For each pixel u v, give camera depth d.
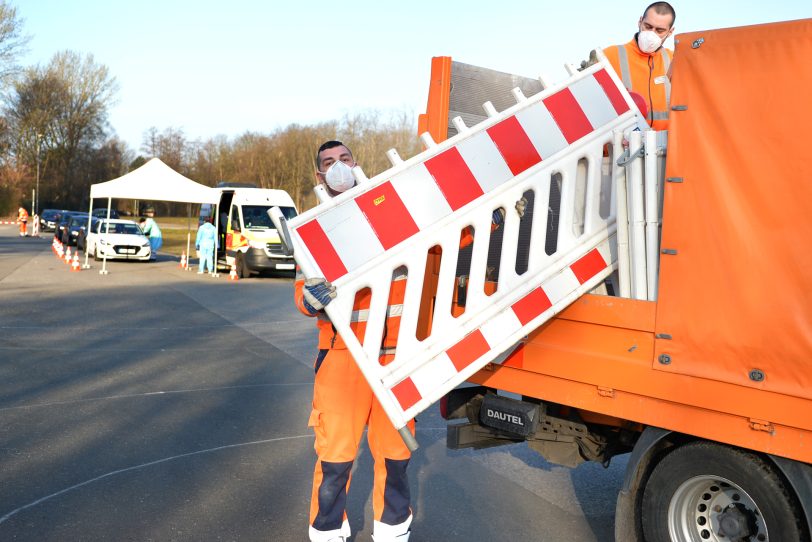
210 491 5.09
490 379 4.25
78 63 74.94
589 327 3.78
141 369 9.06
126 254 26.50
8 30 52.25
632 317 3.60
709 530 3.50
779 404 3.12
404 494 3.91
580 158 3.90
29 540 4.23
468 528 4.61
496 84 4.98
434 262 4.44
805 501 3.06
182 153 78.50
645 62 4.89
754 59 3.21
